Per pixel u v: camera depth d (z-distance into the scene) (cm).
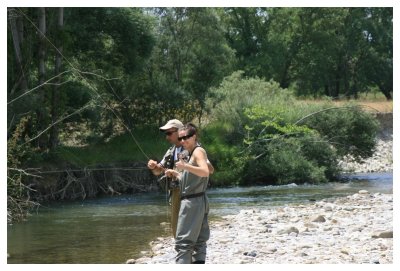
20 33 2192
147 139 2744
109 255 1042
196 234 758
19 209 1605
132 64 3011
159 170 837
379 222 1280
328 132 2894
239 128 2802
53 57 2612
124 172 2377
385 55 6425
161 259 969
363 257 910
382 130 4200
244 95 2898
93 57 2964
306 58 6000
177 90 3011
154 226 1398
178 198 812
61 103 2309
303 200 1911
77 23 2794
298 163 2664
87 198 2184
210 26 3516
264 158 2702
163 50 3447
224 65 3662
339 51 6172
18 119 1978
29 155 2027
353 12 6212
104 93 2800
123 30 2942
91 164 2269
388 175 2988
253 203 1852
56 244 1170
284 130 2677
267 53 5738
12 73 2105
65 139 2705
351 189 2286
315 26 5897
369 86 6825
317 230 1195
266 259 916
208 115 3078
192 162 755
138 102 2917
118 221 1501
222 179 2580
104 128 2738
